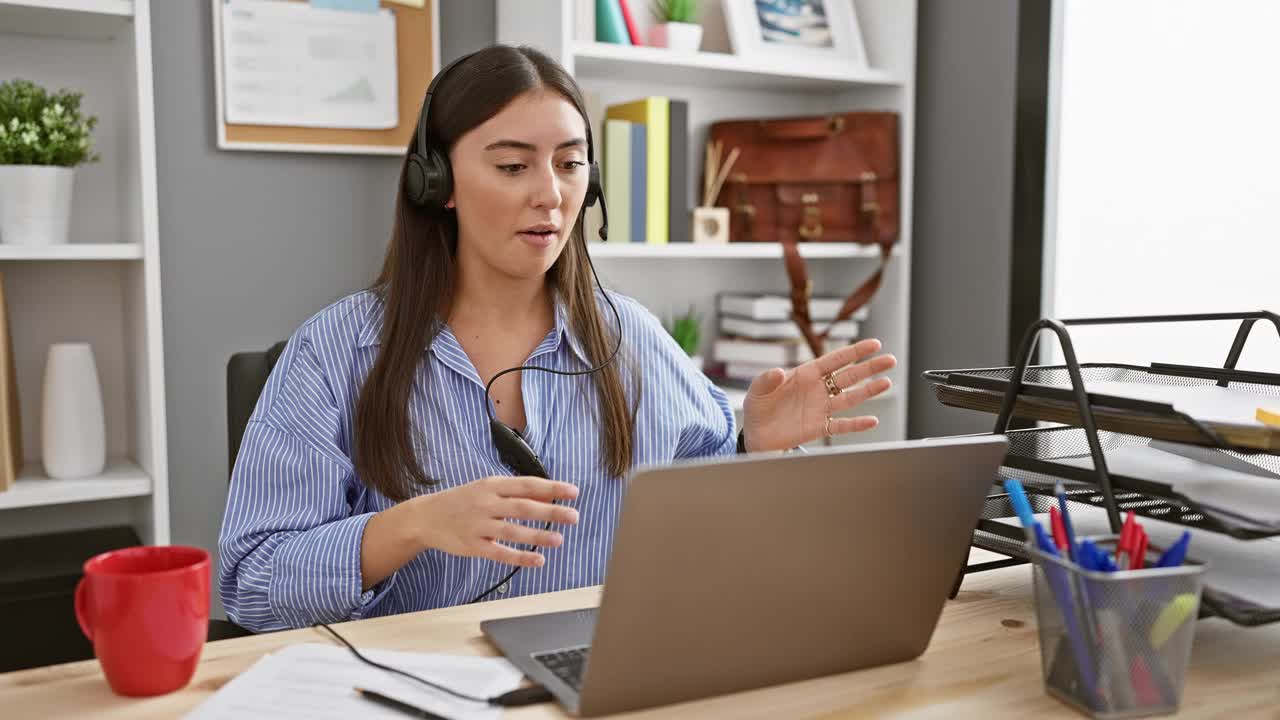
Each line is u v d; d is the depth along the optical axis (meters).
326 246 2.41
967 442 0.80
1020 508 0.83
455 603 1.27
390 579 1.18
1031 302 2.45
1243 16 2.07
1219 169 2.13
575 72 2.51
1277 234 2.04
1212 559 0.93
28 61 2.13
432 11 2.41
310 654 0.87
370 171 2.44
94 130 2.19
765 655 0.80
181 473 2.32
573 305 1.36
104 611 0.78
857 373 1.19
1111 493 0.92
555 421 1.33
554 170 1.24
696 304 2.78
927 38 2.69
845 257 2.81
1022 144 2.44
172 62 2.24
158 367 1.98
